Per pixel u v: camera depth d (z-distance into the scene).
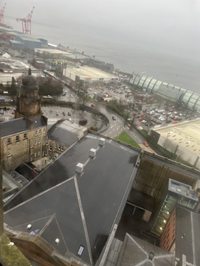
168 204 56.19
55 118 127.31
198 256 41.16
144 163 66.69
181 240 44.66
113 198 44.72
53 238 32.47
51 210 36.66
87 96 174.00
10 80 167.12
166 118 170.75
